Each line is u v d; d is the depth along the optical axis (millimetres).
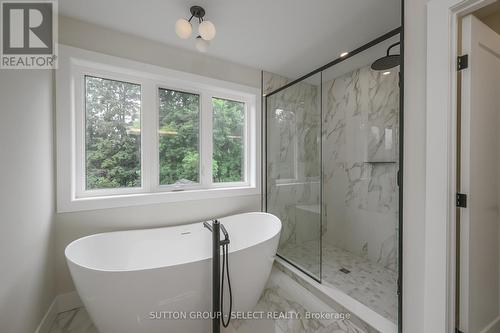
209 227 1414
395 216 2143
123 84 1935
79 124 1743
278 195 2543
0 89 977
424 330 1108
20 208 1123
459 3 963
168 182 2135
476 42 1066
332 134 2738
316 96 2305
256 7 1503
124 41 1805
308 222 2307
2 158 982
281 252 2477
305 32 1800
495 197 1266
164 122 2117
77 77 1734
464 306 1077
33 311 1260
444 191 1021
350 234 2572
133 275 1146
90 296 1169
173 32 1796
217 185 2398
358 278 1992
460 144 1079
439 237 1041
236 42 1945
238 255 1439
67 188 1604
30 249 1224
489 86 1168
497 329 1288
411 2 1165
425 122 1107
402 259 1217
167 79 2037
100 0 1434
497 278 1311
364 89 2354
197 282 1295
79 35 1642
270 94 2559
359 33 1812
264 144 2590
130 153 1966
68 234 1617
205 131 2303
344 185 2629
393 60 1712
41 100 1365
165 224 1978
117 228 1782
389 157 2166
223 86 2271
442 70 1022
